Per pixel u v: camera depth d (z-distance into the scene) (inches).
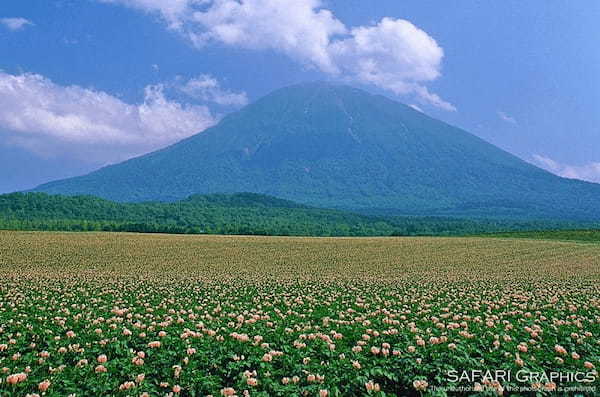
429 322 656.4
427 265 2073.1
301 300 925.8
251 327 595.2
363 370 414.6
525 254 2546.8
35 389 373.7
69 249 2551.7
